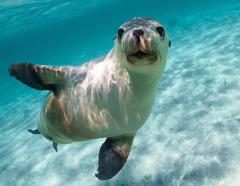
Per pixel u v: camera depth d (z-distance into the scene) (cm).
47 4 3172
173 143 864
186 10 4275
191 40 1958
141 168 801
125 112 243
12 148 1175
